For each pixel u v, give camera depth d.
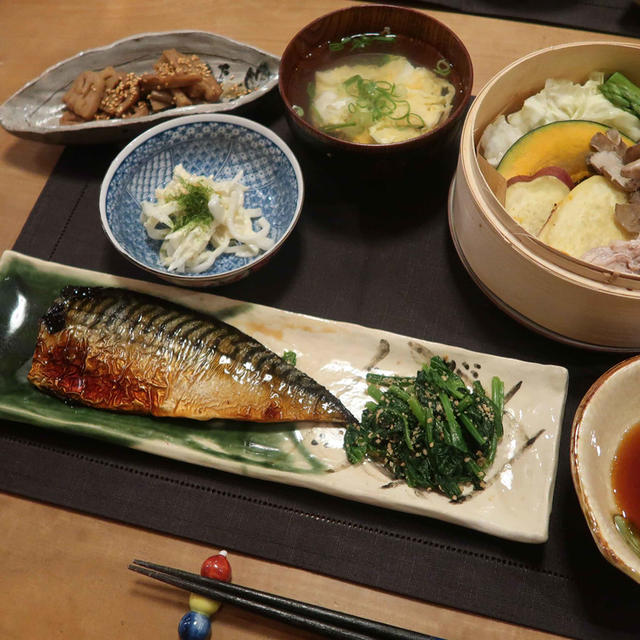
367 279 0.56
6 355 0.53
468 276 0.55
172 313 0.52
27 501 0.50
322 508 0.49
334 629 0.44
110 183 0.54
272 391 0.50
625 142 0.54
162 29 0.65
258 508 0.49
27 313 0.54
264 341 0.53
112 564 0.48
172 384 0.50
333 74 0.57
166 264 0.55
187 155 0.58
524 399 0.50
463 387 0.49
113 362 0.51
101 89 0.60
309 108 0.57
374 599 0.47
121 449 0.51
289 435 0.50
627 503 0.47
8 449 0.51
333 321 0.52
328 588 0.47
